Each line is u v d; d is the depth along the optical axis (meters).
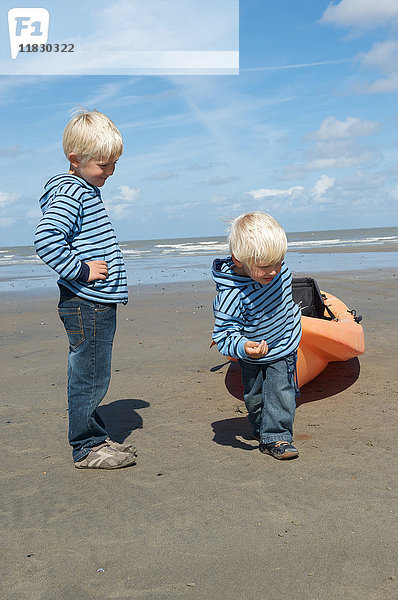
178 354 5.72
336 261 19.64
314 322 3.95
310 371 4.11
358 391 4.11
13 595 1.85
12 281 16.97
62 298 2.91
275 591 1.80
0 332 7.68
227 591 1.82
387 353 5.20
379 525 2.19
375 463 2.80
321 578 1.86
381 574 1.86
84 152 2.85
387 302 8.51
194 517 2.34
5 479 2.86
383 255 22.17
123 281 3.00
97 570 1.99
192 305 9.43
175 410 3.91
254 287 2.88
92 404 2.95
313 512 2.32
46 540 2.22
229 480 2.70
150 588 1.86
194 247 42.78
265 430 3.00
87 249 2.86
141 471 2.87
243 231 2.66
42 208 2.98
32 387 4.70
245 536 2.16
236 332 2.87
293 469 2.79
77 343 2.90
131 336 6.86
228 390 4.36
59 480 2.82
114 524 2.32
